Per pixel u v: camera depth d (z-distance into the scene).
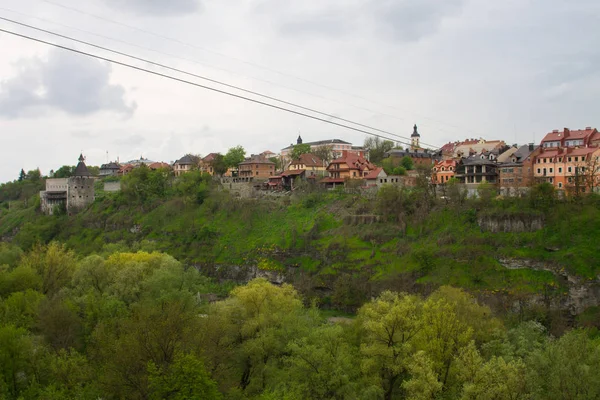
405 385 60.50
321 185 198.62
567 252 125.81
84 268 111.31
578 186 137.75
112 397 58.75
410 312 74.38
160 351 62.06
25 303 88.56
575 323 116.69
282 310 90.19
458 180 169.50
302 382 68.88
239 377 77.75
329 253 156.25
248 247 173.75
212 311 89.75
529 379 57.28
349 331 85.88
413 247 144.88
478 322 86.56
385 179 189.25
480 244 138.12
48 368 66.00
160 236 197.50
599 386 54.72
